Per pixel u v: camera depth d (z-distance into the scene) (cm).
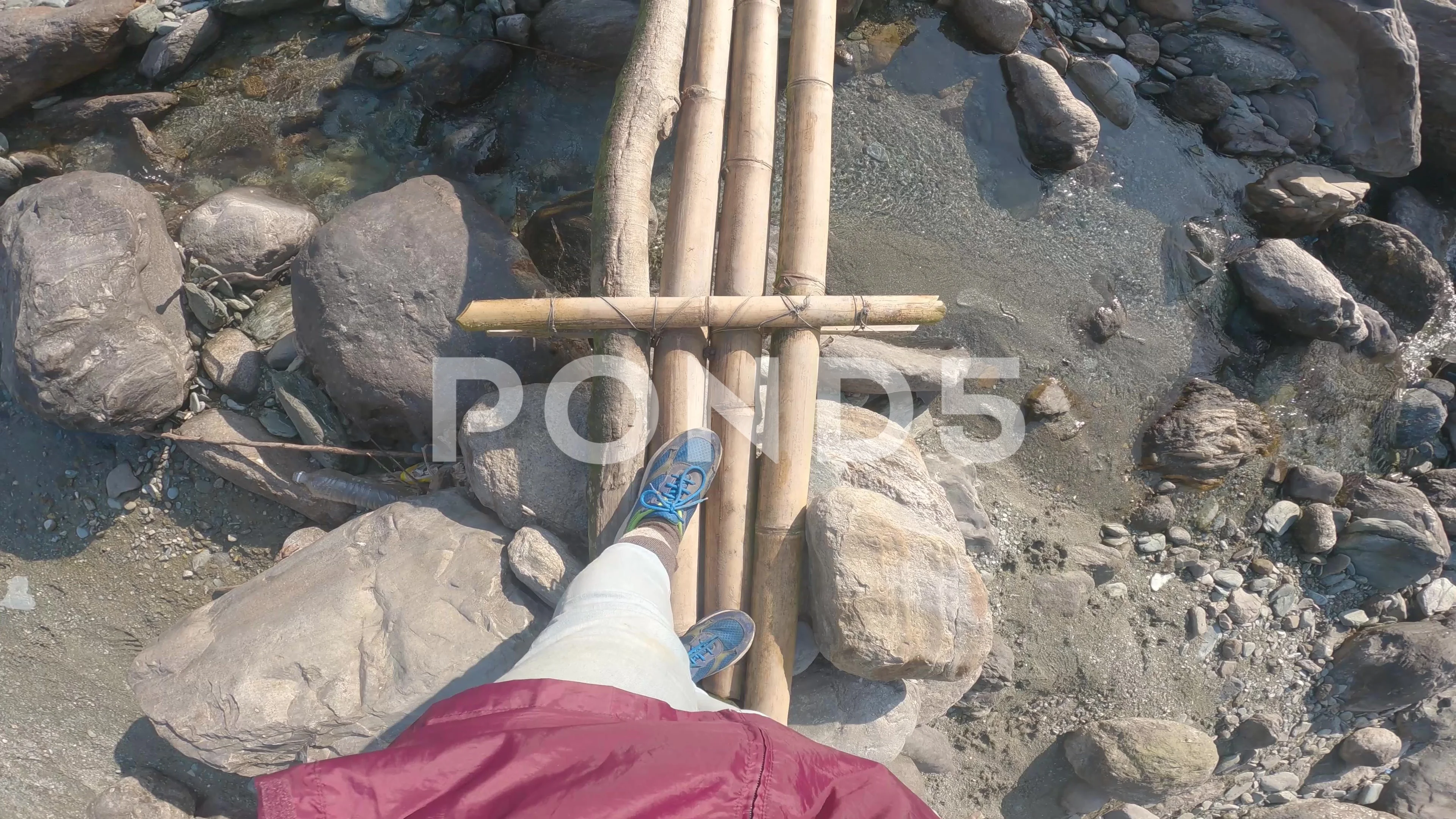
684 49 290
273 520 309
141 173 338
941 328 344
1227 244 382
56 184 289
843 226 352
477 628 252
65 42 326
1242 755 347
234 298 315
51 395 271
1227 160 395
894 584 247
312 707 246
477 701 130
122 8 338
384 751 110
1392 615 357
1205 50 396
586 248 317
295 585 271
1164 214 379
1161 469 345
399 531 275
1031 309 353
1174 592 342
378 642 255
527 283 290
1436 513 355
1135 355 357
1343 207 380
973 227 361
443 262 288
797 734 130
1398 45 373
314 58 358
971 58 381
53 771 283
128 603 298
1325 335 361
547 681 135
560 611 185
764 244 275
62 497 301
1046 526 332
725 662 237
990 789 324
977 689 313
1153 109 397
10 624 293
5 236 288
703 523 261
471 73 347
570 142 354
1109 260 366
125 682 294
